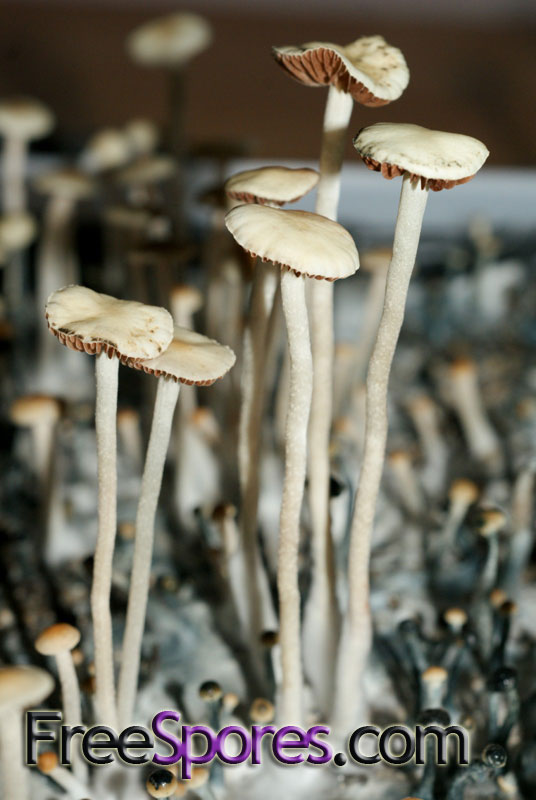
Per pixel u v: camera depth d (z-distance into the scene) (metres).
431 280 0.70
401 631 0.38
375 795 0.37
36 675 0.34
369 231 0.74
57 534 0.44
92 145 0.59
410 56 1.43
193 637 0.41
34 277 0.68
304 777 0.37
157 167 0.50
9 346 0.49
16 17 1.54
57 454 0.44
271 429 0.51
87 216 0.73
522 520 0.42
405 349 0.64
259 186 0.35
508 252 0.72
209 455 0.45
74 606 0.42
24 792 0.35
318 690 0.38
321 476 0.36
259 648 0.39
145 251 0.45
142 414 0.53
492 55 1.45
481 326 0.66
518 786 0.37
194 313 0.50
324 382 0.36
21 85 1.22
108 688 0.36
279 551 0.35
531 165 0.96
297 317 0.33
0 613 0.42
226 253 0.44
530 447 0.51
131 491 0.47
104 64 1.34
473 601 0.42
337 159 0.35
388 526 0.46
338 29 1.57
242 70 1.35
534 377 0.58
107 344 0.32
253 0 1.62
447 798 0.36
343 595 0.39
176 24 0.55
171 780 0.35
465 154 0.32
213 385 0.47
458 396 0.50
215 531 0.42
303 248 0.32
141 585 0.35
